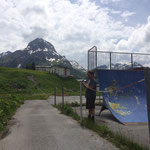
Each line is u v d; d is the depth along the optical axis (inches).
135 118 261.9
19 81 2246.6
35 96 1205.1
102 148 126.0
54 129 186.5
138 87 346.0
